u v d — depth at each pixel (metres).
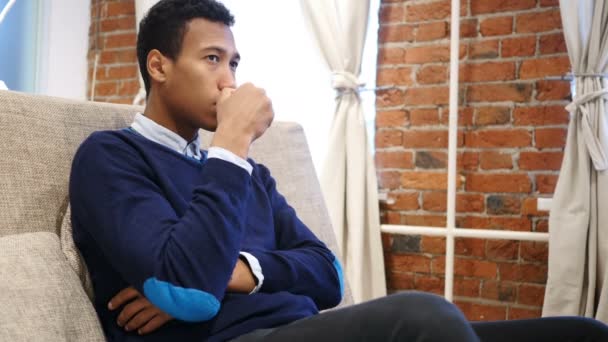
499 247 2.36
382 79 2.56
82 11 3.32
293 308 1.16
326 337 0.89
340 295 1.29
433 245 2.47
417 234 2.48
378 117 2.56
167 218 1.03
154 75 1.21
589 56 2.11
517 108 2.34
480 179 2.40
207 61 1.19
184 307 0.97
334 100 2.57
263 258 1.15
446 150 2.45
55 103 1.29
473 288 2.40
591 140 2.08
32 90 3.29
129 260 0.98
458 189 2.43
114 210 1.03
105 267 1.12
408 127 2.51
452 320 0.81
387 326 0.84
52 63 3.29
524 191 2.33
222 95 1.16
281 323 1.13
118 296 1.08
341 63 2.48
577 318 1.10
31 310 0.98
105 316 1.13
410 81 2.51
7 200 1.16
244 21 2.92
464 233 2.34
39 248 1.08
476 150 2.41
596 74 2.10
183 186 1.17
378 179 2.56
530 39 2.32
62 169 1.24
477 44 2.40
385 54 2.55
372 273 2.46
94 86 3.28
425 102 2.48
